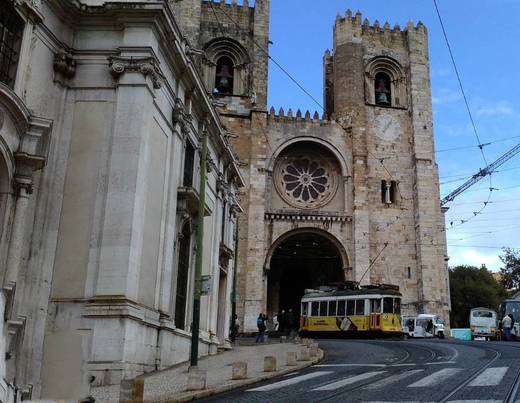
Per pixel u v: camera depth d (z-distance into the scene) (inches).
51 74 652.1
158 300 706.2
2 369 315.3
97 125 658.8
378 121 2015.3
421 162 1958.7
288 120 1974.7
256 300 1747.0
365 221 1875.0
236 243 1387.8
